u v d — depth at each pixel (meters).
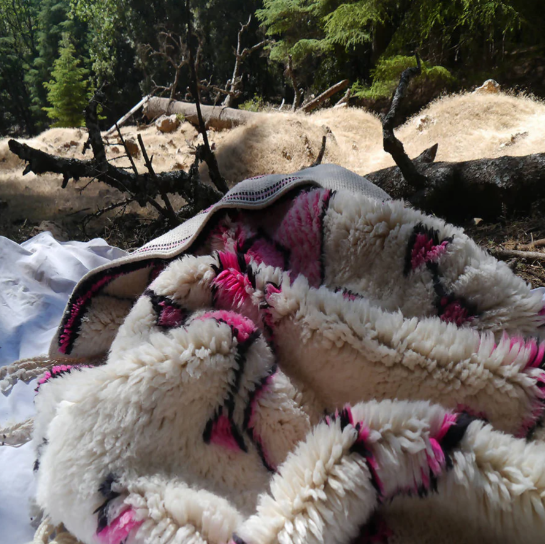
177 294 1.47
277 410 1.24
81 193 8.16
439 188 5.07
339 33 16.77
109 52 29.00
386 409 1.04
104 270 1.90
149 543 1.04
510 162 4.83
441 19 14.76
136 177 5.16
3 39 40.88
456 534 1.12
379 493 1.02
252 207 1.67
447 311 1.35
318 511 0.98
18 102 39.94
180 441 1.22
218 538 1.05
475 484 0.99
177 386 1.21
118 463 1.18
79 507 1.17
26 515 1.59
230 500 1.19
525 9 14.84
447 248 1.39
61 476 1.20
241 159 10.27
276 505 1.01
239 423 1.24
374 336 1.22
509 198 4.80
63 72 26.14
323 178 1.75
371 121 12.20
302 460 1.03
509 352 1.19
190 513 1.08
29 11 41.44
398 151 5.09
